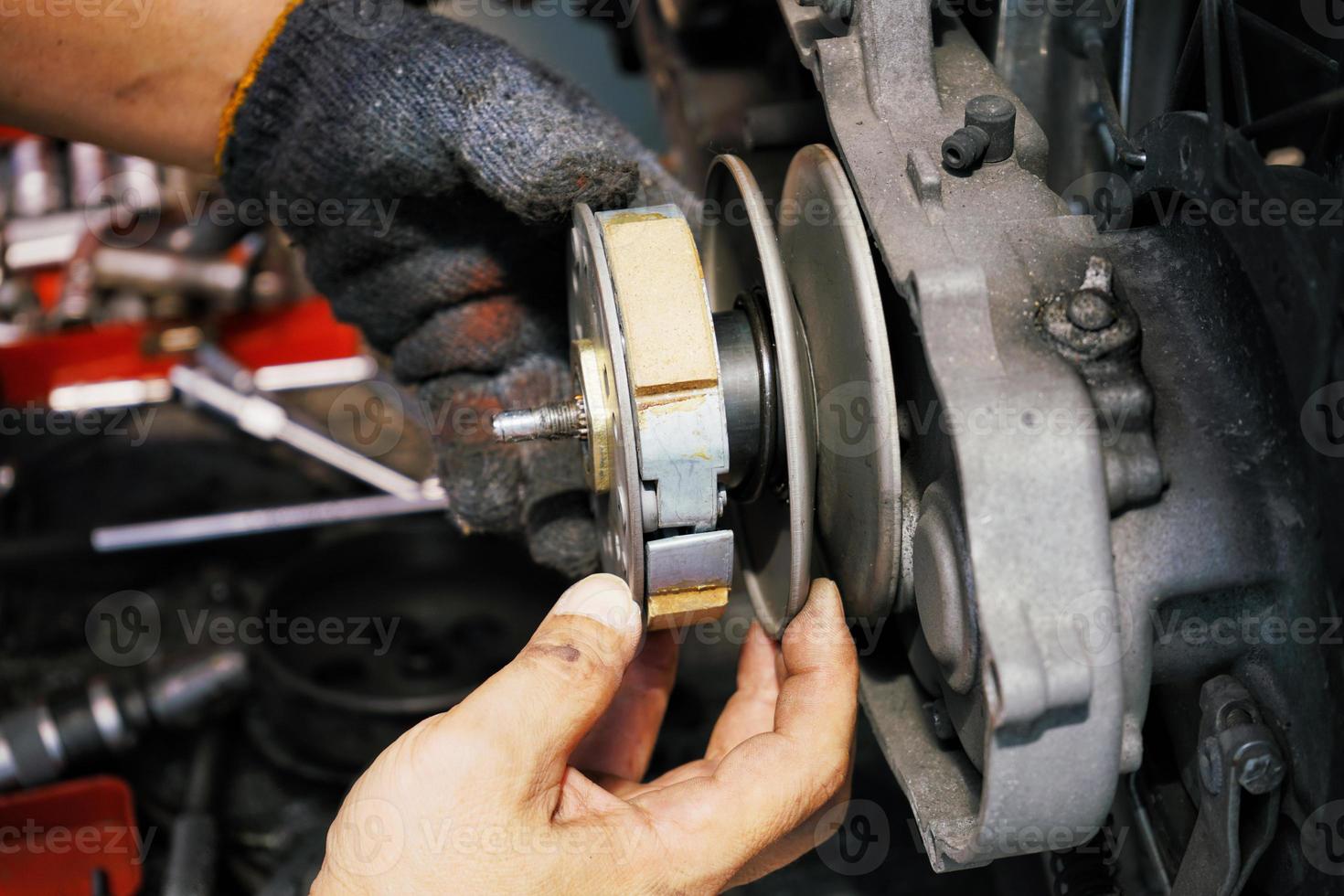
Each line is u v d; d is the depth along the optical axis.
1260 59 1.06
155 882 1.51
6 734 1.55
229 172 1.34
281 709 1.55
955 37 1.05
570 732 0.96
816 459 1.01
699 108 1.70
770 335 1.01
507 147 1.13
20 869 1.45
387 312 1.34
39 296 2.12
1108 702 0.78
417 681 1.66
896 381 1.02
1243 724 0.83
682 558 0.95
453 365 1.33
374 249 1.29
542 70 1.27
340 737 1.52
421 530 1.80
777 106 1.36
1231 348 0.90
